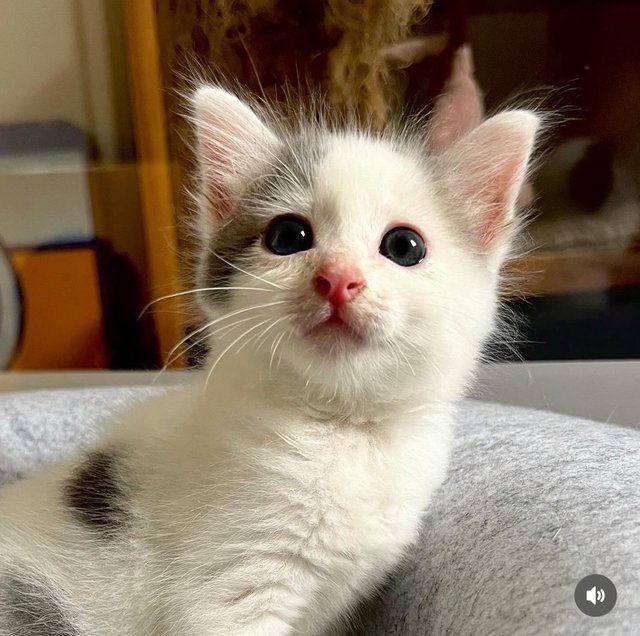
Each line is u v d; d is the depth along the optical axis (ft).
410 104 0.86
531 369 0.89
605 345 0.92
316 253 0.45
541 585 0.41
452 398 0.51
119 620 0.49
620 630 0.36
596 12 0.92
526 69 0.92
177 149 1.01
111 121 1.18
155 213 1.11
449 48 0.89
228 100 0.53
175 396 0.57
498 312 0.58
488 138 0.52
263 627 0.46
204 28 0.89
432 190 0.50
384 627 0.53
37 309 1.22
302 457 0.46
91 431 0.66
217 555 0.45
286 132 0.59
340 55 0.85
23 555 0.52
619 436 0.57
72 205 1.18
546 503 0.48
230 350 0.48
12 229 1.19
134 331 1.20
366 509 0.47
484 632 0.42
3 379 1.19
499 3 0.89
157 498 0.50
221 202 0.53
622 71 0.93
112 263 1.19
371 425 0.48
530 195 0.73
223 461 0.47
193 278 0.56
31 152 1.18
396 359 0.45
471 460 0.57
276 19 0.85
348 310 0.42
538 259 0.90
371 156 0.50
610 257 0.95
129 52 1.06
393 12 0.84
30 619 0.51
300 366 0.45
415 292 0.44
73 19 1.15
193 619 0.45
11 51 1.16
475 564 0.47
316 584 0.47
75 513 0.53
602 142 0.94
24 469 0.72
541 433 0.60
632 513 0.44
